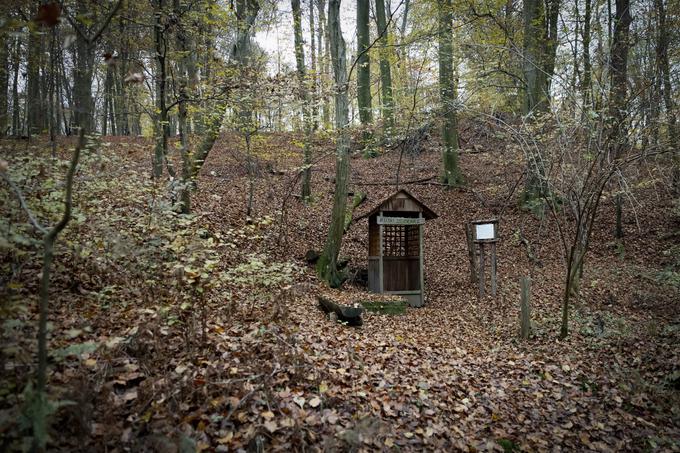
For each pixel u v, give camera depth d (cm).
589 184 750
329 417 387
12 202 456
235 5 1042
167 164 856
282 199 1461
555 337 748
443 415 457
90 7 579
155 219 618
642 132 714
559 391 556
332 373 472
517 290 1038
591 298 941
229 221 1107
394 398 461
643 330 752
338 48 1048
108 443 290
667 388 567
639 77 804
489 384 560
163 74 856
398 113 1628
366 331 723
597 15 1064
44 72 1475
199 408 350
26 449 242
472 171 1923
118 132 2380
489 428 456
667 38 936
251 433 336
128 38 1138
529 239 1365
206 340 450
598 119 729
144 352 404
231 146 1758
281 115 1076
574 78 831
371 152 2103
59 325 401
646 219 1380
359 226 1450
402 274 1116
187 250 573
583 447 446
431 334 773
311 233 1278
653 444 452
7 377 302
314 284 986
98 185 627
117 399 329
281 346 479
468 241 1155
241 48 1024
